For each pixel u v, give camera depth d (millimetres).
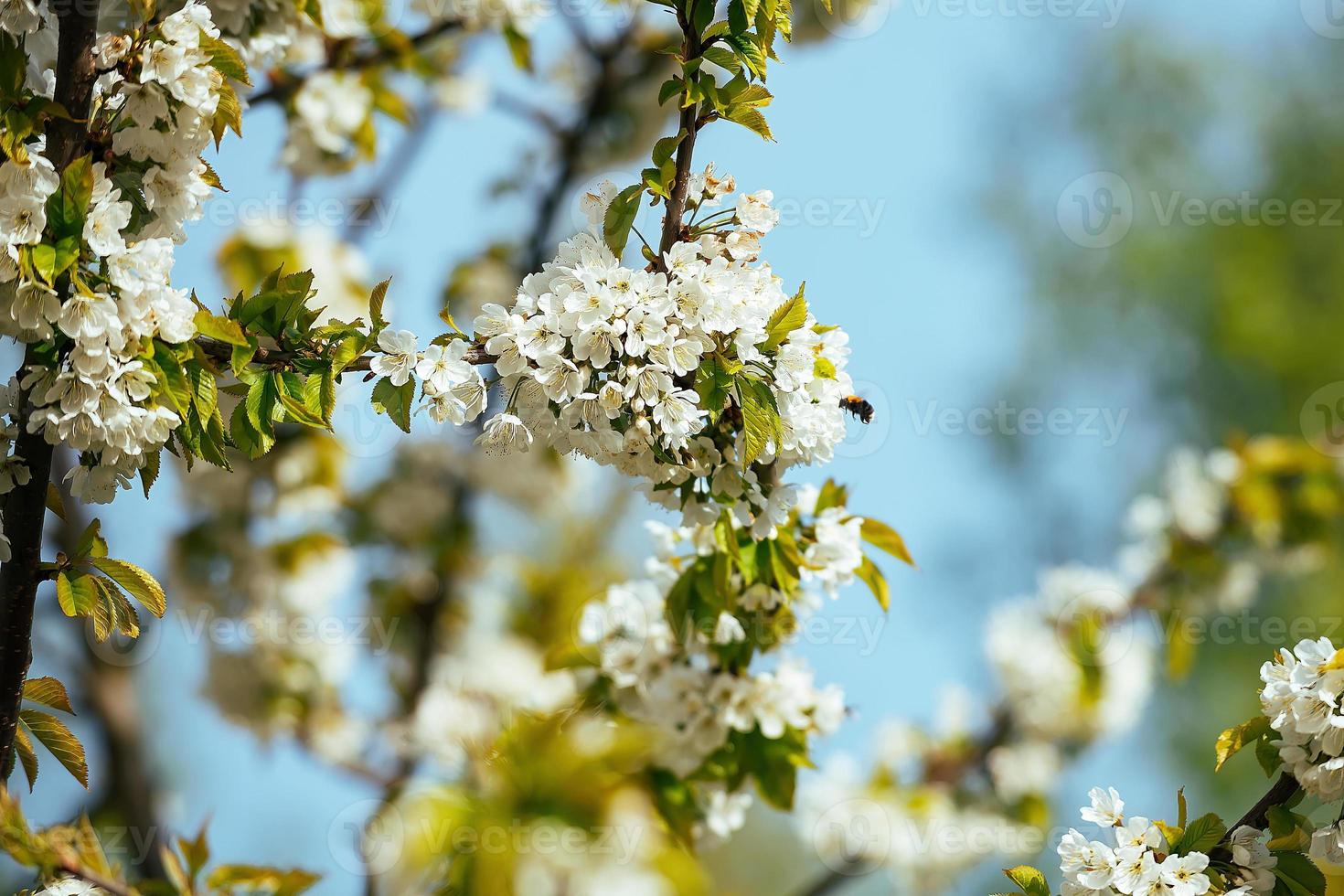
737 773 4039
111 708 5773
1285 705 2779
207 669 6340
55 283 2576
